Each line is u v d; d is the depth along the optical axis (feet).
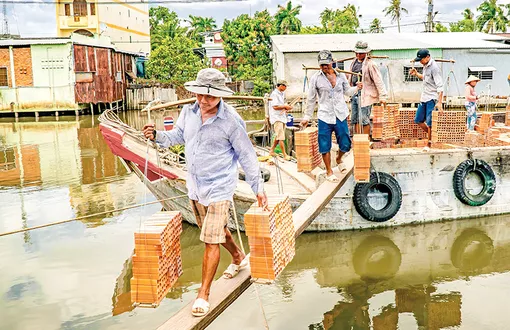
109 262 21.67
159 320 17.02
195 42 153.58
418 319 16.89
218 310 11.53
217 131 11.23
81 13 107.24
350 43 84.84
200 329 10.87
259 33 123.24
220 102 11.27
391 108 28.63
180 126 12.00
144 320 17.01
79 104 87.20
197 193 11.64
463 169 26.76
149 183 27.09
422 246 23.94
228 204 11.51
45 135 62.39
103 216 28.35
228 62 132.26
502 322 16.55
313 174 27.04
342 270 21.26
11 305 17.89
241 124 11.46
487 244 24.06
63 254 22.62
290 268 21.57
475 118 34.81
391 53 80.79
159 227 10.96
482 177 27.45
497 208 27.84
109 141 26.78
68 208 30.22
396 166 26.09
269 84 110.32
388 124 28.68
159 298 10.78
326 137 21.59
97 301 18.30
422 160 26.35
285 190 26.16
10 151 50.85
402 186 26.35
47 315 17.21
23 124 75.15
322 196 20.34
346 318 17.03
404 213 26.61
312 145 22.29
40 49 84.79
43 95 85.66
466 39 89.81
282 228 12.79
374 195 26.27
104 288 19.31
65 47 84.38
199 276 20.85
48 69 85.30
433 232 25.73
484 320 16.74
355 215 25.98
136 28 133.90
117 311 17.63
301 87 81.41
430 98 26.63
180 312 11.27
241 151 11.51
